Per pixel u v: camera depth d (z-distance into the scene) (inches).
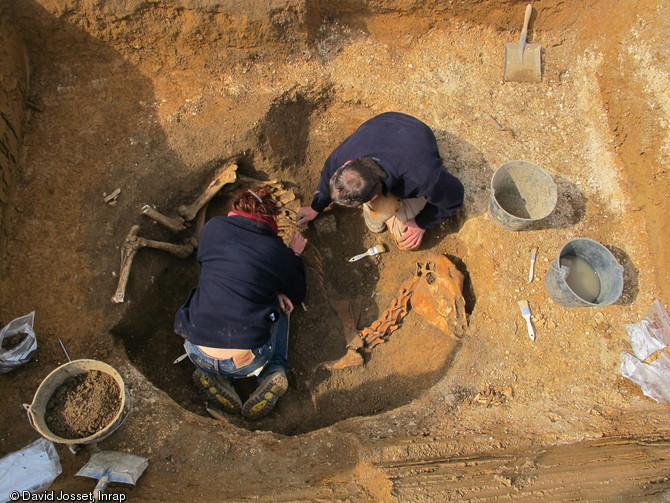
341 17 141.6
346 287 137.3
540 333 117.4
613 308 118.7
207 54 134.8
